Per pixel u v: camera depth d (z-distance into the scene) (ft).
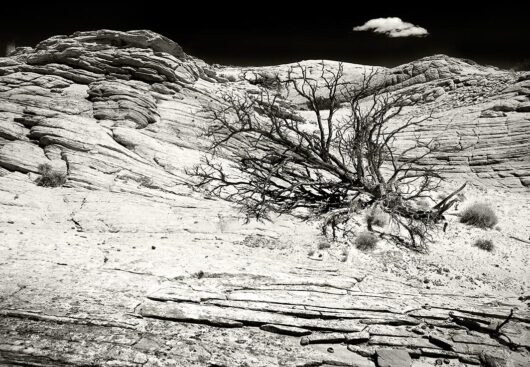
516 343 19.94
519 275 32.04
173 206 44.45
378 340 19.58
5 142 55.83
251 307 21.21
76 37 94.63
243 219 39.55
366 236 34.88
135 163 55.77
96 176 49.16
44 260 24.26
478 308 23.81
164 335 18.02
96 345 16.60
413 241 36.01
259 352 17.78
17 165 49.44
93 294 20.72
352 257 31.91
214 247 31.42
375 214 40.60
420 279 29.32
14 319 17.58
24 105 69.77
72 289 20.94
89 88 78.18
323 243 34.04
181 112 78.18
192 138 71.56
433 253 35.24
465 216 45.14
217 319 19.66
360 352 18.60
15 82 79.36
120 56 86.38
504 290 28.91
